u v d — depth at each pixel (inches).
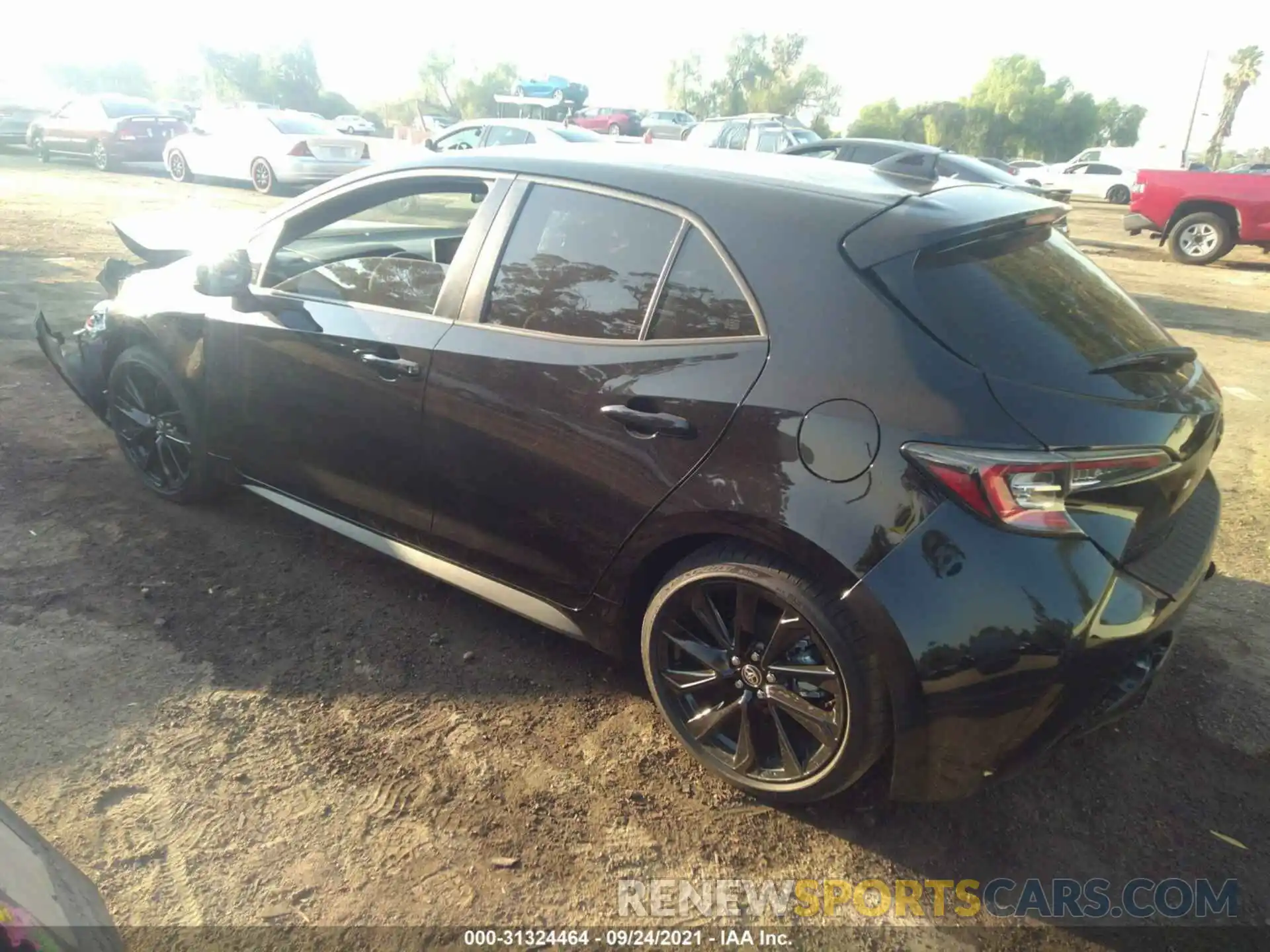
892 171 113.7
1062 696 83.6
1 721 106.3
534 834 95.7
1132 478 84.7
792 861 94.7
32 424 191.8
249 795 98.4
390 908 86.3
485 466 113.2
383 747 106.7
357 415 125.1
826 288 91.2
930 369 84.6
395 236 128.3
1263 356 311.6
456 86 2551.7
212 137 637.3
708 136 724.0
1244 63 2385.6
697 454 94.8
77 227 431.2
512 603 118.7
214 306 141.3
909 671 84.4
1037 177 1214.9
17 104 834.2
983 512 81.4
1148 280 470.9
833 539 86.1
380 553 147.4
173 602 132.5
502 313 112.7
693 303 98.7
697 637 103.3
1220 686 124.0
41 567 138.5
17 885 55.8
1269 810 103.5
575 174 111.5
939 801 91.3
